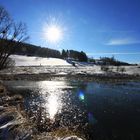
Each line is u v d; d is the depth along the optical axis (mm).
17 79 52844
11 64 62688
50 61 152500
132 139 12641
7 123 11438
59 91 33125
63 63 146000
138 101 24359
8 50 34812
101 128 14508
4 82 45219
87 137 12648
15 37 34500
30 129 10969
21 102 22109
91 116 17594
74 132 12852
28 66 113438
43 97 26828
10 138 9812
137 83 47156
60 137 10453
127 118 17031
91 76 65375
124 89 36062
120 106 21547
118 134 13312
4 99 21203
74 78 58812
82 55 178875
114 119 16703
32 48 186375
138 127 14758
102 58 163875
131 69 103250
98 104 22625
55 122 15461
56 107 20938
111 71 86188
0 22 32500
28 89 34406
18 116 13125
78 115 17859
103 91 33375
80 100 24984
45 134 11023
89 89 35969
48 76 63625
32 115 17109
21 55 168000
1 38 33438
